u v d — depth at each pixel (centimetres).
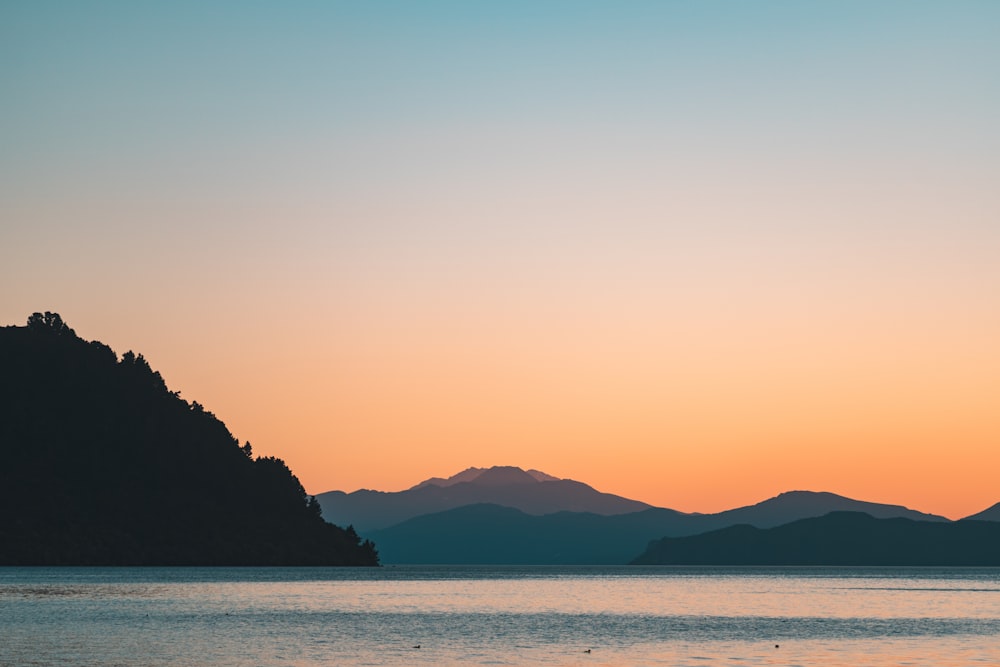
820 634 12262
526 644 10969
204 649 10150
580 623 13850
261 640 11031
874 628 13138
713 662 9500
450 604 18212
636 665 9269
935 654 10100
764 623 14038
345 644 10775
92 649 10050
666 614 15988
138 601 16925
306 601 18012
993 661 9562
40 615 13812
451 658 9738
